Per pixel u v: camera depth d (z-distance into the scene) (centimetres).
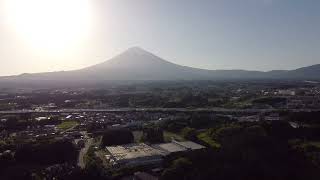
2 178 14912
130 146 18488
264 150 16075
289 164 15475
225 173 14588
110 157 16525
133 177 14238
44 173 15000
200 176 14200
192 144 18312
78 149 18725
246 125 19662
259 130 18025
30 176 14838
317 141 18625
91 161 15625
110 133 19650
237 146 16388
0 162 16050
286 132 19325
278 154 15900
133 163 15700
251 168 15088
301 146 17300
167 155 16350
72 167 15275
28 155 16862
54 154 17175
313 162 15725
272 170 15100
